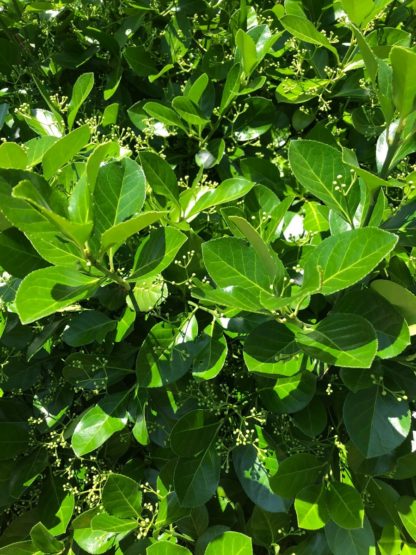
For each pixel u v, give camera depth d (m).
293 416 0.39
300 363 0.33
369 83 0.44
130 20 0.49
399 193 0.44
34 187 0.27
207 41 0.51
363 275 0.29
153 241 0.33
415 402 0.39
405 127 0.34
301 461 0.38
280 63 0.50
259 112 0.46
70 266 0.31
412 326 0.35
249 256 0.33
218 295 0.32
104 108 0.51
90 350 0.42
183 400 0.40
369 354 0.28
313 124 0.49
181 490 0.37
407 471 0.39
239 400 0.40
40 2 0.51
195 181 0.38
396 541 0.40
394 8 0.50
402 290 0.31
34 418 0.43
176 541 0.40
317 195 0.35
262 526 0.40
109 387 0.41
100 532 0.39
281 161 0.46
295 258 0.39
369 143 0.46
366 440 0.34
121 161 0.34
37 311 0.29
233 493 0.42
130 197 0.33
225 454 0.40
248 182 0.36
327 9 0.48
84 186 0.30
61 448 0.44
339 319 0.31
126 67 0.51
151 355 0.37
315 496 0.37
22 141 0.49
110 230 0.28
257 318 0.36
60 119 0.45
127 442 0.42
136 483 0.38
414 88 0.29
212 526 0.40
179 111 0.43
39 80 0.51
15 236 0.34
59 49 0.53
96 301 0.42
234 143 0.47
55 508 0.42
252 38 0.44
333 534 0.37
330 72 0.45
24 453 0.43
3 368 0.42
